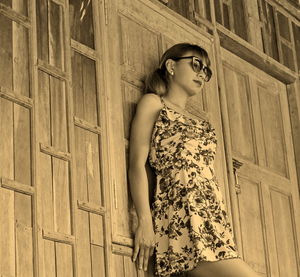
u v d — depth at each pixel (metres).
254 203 5.49
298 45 6.52
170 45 5.05
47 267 3.74
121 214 4.24
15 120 3.83
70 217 3.94
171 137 4.36
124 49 4.67
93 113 4.30
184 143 4.34
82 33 4.43
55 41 4.21
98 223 4.10
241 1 5.99
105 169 4.24
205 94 5.21
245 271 4.14
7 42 3.94
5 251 3.58
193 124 4.44
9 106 3.82
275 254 5.49
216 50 5.47
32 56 4.03
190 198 4.21
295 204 5.89
